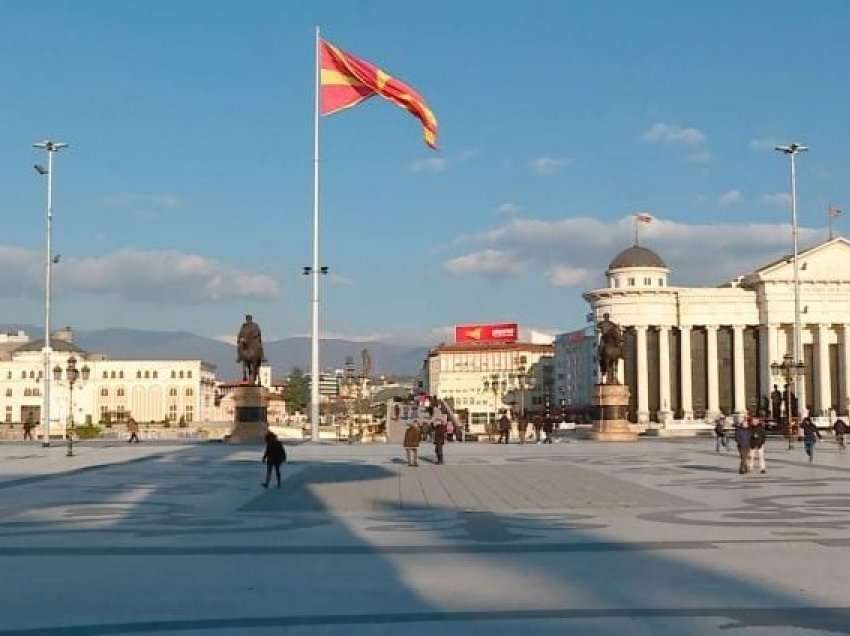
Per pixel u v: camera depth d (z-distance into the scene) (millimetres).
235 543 21000
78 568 17859
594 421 87125
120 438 97125
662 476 39938
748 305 155375
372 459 53156
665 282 161125
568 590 15430
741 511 26672
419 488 34625
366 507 28391
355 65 66188
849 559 18266
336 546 20453
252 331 72438
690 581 16094
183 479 39531
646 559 18375
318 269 71000
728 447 65688
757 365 157875
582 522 24297
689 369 154500
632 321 154750
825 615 13547
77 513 27078
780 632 12594
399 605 14438
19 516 26375
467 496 31531
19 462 52031
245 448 66562
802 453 58812
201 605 14547
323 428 129375
